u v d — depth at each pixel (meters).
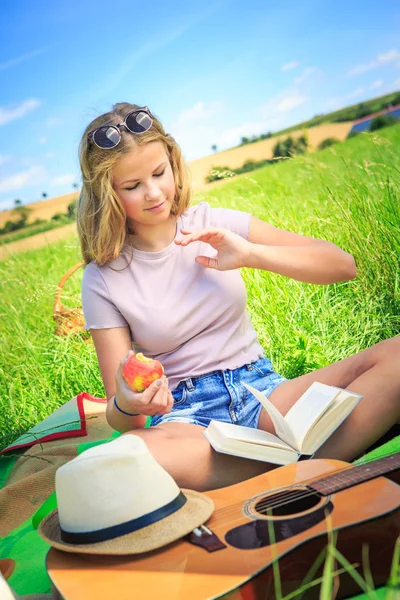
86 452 2.01
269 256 2.61
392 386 2.48
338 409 2.40
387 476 2.10
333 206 4.65
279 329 4.02
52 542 1.96
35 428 3.56
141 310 2.65
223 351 2.68
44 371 4.44
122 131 2.54
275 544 1.81
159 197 2.57
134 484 1.95
